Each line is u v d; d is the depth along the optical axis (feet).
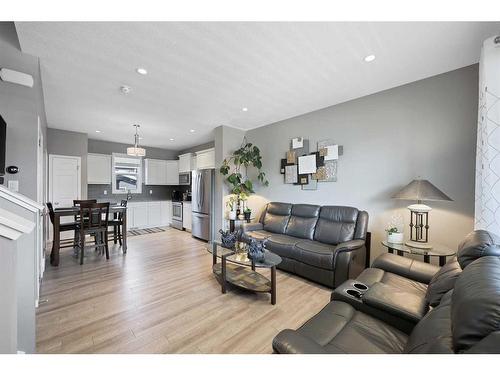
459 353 2.31
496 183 5.49
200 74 8.04
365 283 5.63
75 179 15.72
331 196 11.25
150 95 9.80
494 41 5.54
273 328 5.90
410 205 8.22
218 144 14.99
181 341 5.33
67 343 5.17
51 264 10.51
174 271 9.82
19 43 6.34
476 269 3.20
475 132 7.37
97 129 15.34
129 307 6.81
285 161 13.44
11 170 6.49
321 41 6.24
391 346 3.70
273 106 11.28
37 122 6.94
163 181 22.18
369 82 8.73
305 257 8.86
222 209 14.76
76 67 7.51
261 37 6.07
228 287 8.32
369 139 9.90
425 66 7.55
